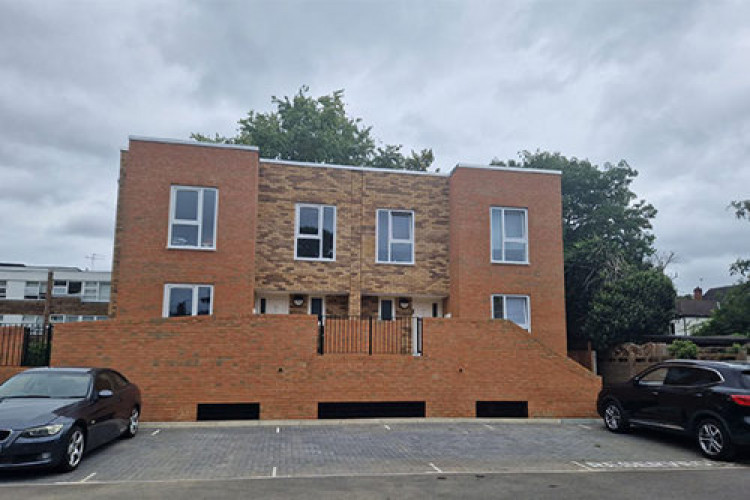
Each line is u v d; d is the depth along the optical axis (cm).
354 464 879
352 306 1694
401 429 1199
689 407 1013
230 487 734
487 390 1373
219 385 1262
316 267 1686
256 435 1108
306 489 729
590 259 2209
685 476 832
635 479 810
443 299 1834
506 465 890
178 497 685
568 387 1402
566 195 2966
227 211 1577
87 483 748
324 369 1307
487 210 1764
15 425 767
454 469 855
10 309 3662
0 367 1223
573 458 951
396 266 1742
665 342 2027
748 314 2552
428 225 1788
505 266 1752
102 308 3778
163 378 1245
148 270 1510
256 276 1641
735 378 967
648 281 2014
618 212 2884
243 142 2806
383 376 1331
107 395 925
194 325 1271
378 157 3089
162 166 1555
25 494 694
